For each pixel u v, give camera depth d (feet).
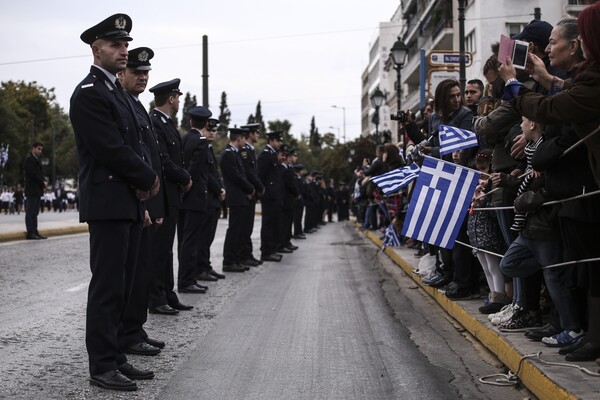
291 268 45.75
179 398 17.63
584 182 17.21
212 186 38.11
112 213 18.57
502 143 23.97
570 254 18.08
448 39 132.67
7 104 259.39
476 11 109.40
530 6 107.04
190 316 28.32
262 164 49.96
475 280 29.01
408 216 26.37
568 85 17.92
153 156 24.00
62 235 70.28
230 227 43.04
